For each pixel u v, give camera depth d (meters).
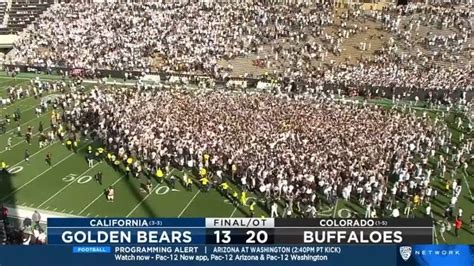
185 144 38.66
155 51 67.75
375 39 66.94
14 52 70.62
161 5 74.62
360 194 34.22
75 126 46.00
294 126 42.66
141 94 53.44
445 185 37.06
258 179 35.31
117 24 72.00
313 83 59.28
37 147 42.91
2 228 29.16
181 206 33.53
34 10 76.25
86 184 36.50
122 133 41.81
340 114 46.84
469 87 56.34
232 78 62.22
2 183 36.56
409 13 70.25
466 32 66.00
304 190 33.25
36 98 55.78
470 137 46.47
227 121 43.12
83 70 64.94
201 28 70.00
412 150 41.06
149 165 38.00
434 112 53.69
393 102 56.66
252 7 72.94
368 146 39.03
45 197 34.59
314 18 70.19
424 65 61.91
